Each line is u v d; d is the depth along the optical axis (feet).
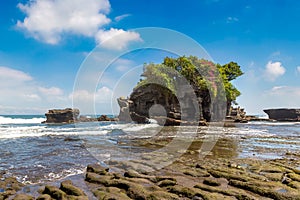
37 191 27.61
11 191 26.91
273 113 286.05
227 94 188.14
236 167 37.19
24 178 33.06
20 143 67.92
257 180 30.12
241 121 191.11
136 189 26.37
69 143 67.72
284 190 26.50
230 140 72.28
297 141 71.46
